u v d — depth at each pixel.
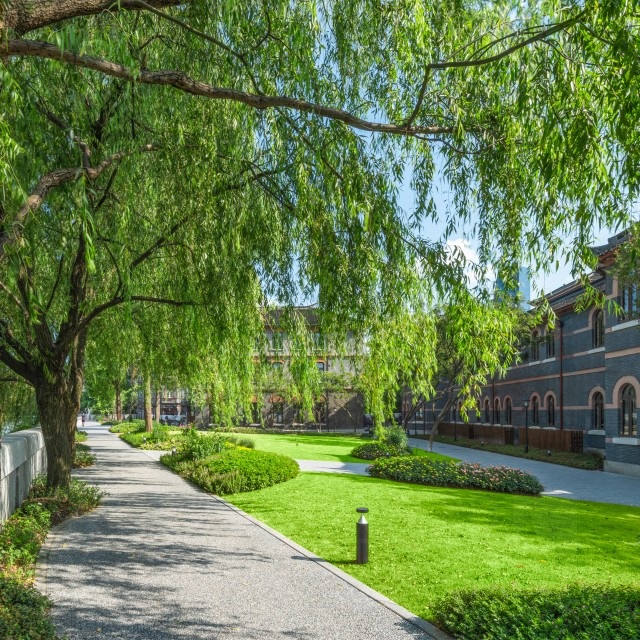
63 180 5.27
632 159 5.53
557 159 5.96
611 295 22.31
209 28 7.50
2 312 10.50
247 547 8.85
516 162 7.07
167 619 5.80
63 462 11.61
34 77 7.11
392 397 8.45
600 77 5.76
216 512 11.73
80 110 7.43
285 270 8.94
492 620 5.28
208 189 7.95
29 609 5.25
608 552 8.71
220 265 8.66
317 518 11.16
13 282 4.77
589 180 6.26
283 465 16.94
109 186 7.78
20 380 13.91
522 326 26.61
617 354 22.11
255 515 11.48
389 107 8.16
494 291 7.13
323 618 5.89
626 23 5.34
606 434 22.59
